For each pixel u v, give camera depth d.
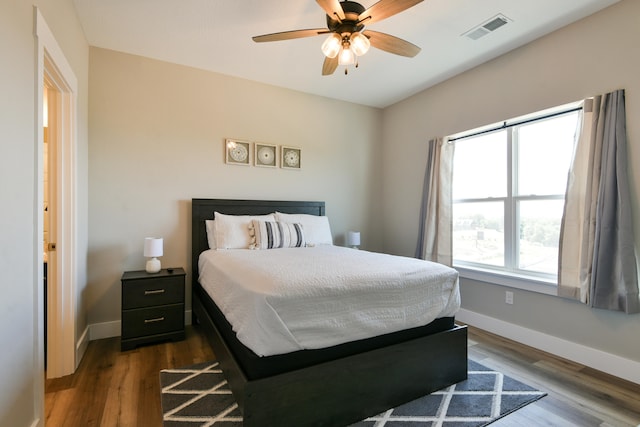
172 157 3.18
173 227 3.18
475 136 3.33
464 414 1.76
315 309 1.59
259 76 3.49
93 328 2.82
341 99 4.20
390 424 1.67
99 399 1.88
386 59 3.06
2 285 1.19
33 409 1.44
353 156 4.33
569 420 1.71
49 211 2.16
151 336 2.69
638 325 2.10
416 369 1.90
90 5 2.26
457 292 2.12
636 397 1.93
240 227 3.16
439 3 2.21
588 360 2.34
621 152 2.15
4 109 1.22
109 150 2.90
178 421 1.66
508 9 2.29
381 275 1.84
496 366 2.34
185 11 2.35
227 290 1.99
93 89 2.85
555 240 2.70
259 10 2.32
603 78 2.28
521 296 2.81
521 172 2.96
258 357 1.47
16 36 1.31
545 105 2.62
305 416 1.54
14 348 1.28
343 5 1.79
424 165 3.84
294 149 3.88
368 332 1.74
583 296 2.32
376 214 4.53
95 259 2.84
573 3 2.22
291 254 2.66
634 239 2.12
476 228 3.37
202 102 3.32
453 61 3.10
